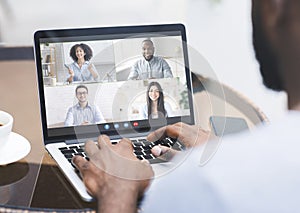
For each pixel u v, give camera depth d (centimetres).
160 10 274
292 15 57
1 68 137
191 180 68
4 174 98
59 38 111
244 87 128
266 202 62
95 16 270
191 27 257
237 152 65
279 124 63
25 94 127
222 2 266
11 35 259
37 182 96
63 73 110
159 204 69
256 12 60
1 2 263
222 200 64
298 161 61
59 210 71
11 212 69
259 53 61
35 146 108
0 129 98
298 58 58
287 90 61
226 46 232
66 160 101
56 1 267
